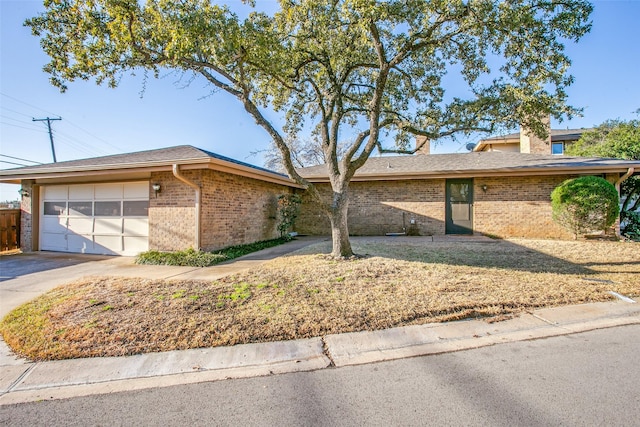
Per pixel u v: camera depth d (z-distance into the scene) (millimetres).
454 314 3945
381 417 2115
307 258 7246
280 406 2277
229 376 2725
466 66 7262
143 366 2891
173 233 8398
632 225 11688
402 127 8352
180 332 3473
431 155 14688
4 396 2490
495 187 11781
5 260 8250
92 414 2230
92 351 3125
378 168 13312
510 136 20406
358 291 4742
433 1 5312
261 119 6637
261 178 10453
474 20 5434
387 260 6789
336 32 7074
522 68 6477
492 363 2857
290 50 6688
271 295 4598
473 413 2139
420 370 2762
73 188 9664
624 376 2586
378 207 12898
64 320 3830
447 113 8305
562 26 5613
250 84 6949
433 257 7344
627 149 12688
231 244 9445
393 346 3232
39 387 2607
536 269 6191
